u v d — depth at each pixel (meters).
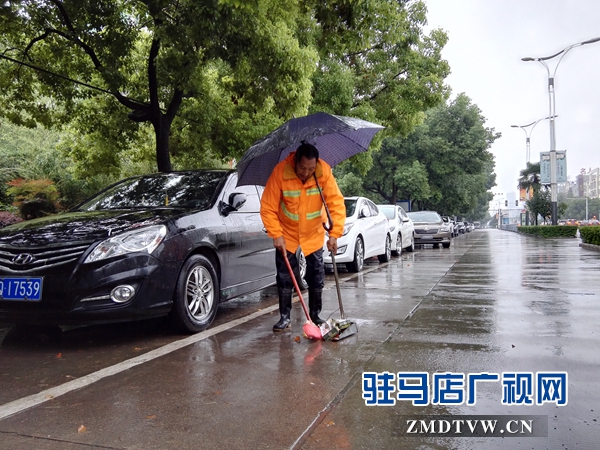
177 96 11.48
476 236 37.88
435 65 18.64
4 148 20.67
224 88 12.45
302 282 7.40
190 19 8.48
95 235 4.36
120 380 3.59
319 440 2.61
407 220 15.68
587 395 3.17
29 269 4.24
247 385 3.42
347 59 17.55
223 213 5.54
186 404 3.12
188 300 4.89
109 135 13.97
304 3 9.20
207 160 16.42
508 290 7.32
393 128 18.58
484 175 44.12
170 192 5.77
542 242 23.81
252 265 6.00
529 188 44.78
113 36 10.45
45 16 10.38
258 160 4.86
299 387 3.37
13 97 12.69
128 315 4.30
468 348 4.20
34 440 2.67
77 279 4.15
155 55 10.84
